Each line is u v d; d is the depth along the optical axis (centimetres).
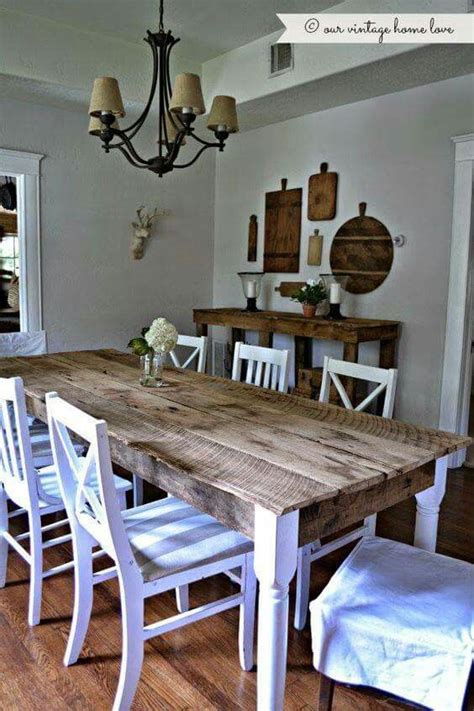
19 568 245
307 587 204
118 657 188
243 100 404
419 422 382
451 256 355
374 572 156
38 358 321
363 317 411
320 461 156
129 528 179
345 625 142
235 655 192
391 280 391
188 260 525
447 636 133
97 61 387
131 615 155
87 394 234
